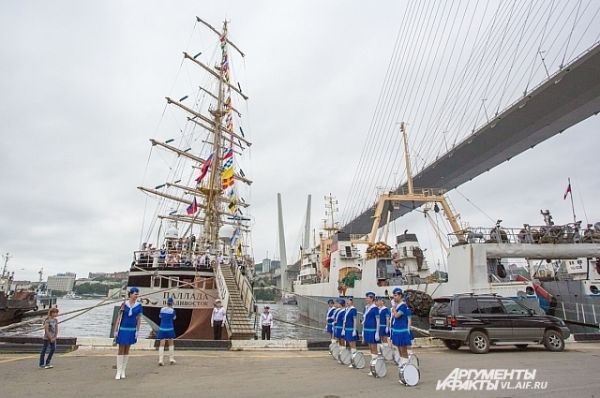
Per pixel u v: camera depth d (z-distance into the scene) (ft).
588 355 44.27
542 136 104.12
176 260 84.74
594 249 67.92
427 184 138.41
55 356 40.40
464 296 49.14
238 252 122.62
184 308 79.56
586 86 82.02
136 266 85.20
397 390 27.89
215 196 125.59
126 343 31.14
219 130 129.49
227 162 115.96
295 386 28.84
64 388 27.27
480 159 119.75
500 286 65.31
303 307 162.20
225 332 66.49
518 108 93.66
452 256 70.49
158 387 27.96
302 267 187.21
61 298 449.48
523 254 67.56
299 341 49.44
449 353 46.57
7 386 27.61
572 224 71.20
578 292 65.87
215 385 28.84
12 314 145.79
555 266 92.17
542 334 47.78
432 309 51.80
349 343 39.86
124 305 32.12
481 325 46.75
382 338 39.81
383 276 86.74
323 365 38.52
